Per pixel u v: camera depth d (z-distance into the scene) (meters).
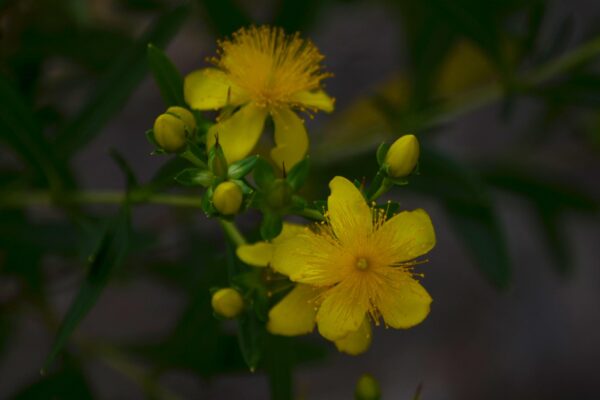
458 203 0.42
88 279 0.35
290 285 0.35
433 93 0.43
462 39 0.44
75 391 0.40
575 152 0.53
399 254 0.34
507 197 0.58
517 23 0.44
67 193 0.38
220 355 0.40
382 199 0.45
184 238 0.44
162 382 0.60
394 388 0.61
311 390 0.61
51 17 0.42
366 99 0.46
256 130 0.35
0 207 0.39
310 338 0.45
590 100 0.41
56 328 0.42
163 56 0.35
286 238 0.34
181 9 0.38
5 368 0.58
